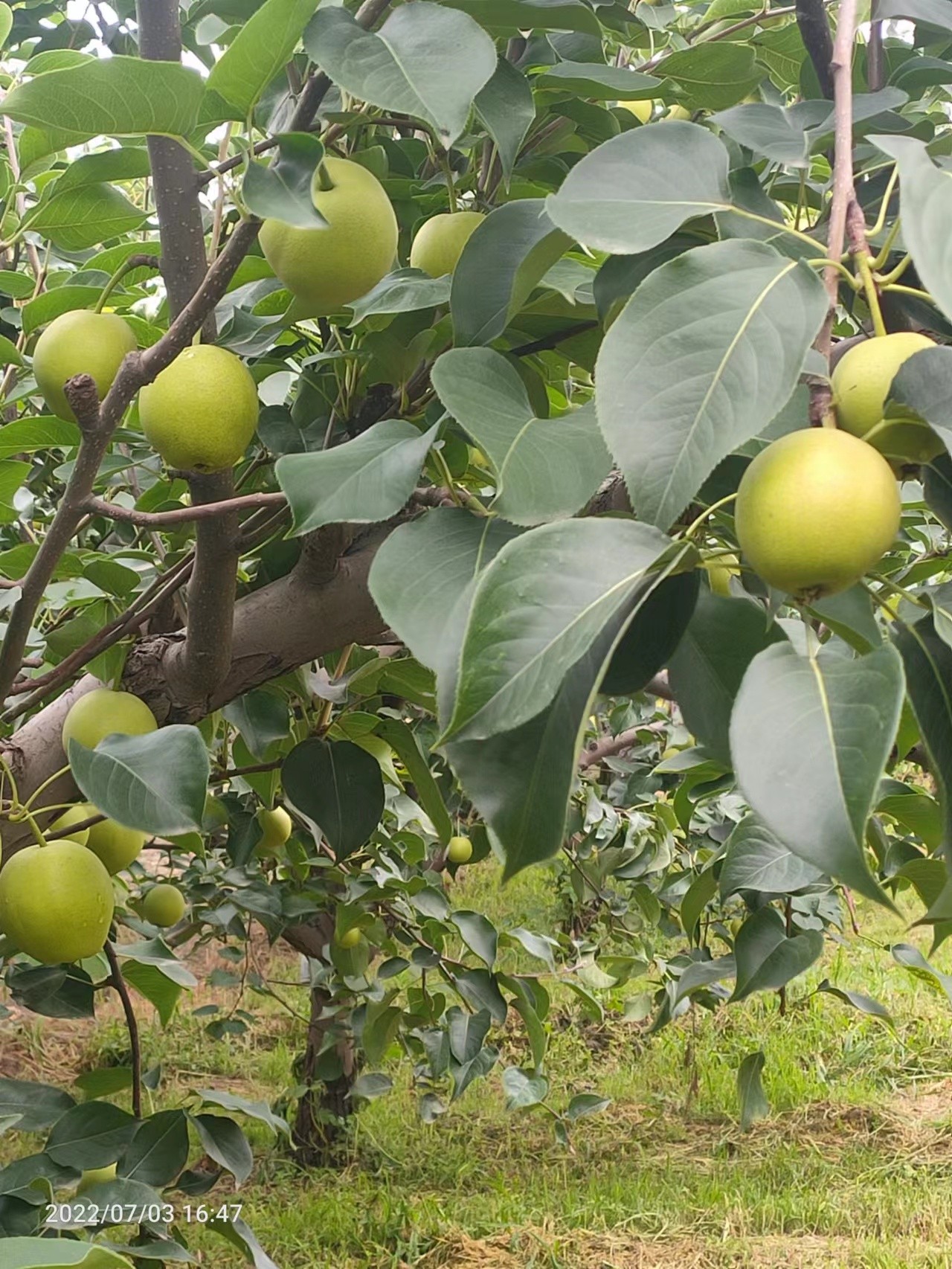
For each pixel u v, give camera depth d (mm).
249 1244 1750
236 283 1661
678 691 1017
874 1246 4520
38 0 2832
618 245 862
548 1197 5051
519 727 799
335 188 1163
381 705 2596
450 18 974
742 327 753
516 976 3232
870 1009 2584
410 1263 4488
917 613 1066
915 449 748
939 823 1439
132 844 1685
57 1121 1717
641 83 1349
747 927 1983
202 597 1407
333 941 3648
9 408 2553
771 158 1253
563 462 857
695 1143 5688
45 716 1645
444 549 889
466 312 1163
